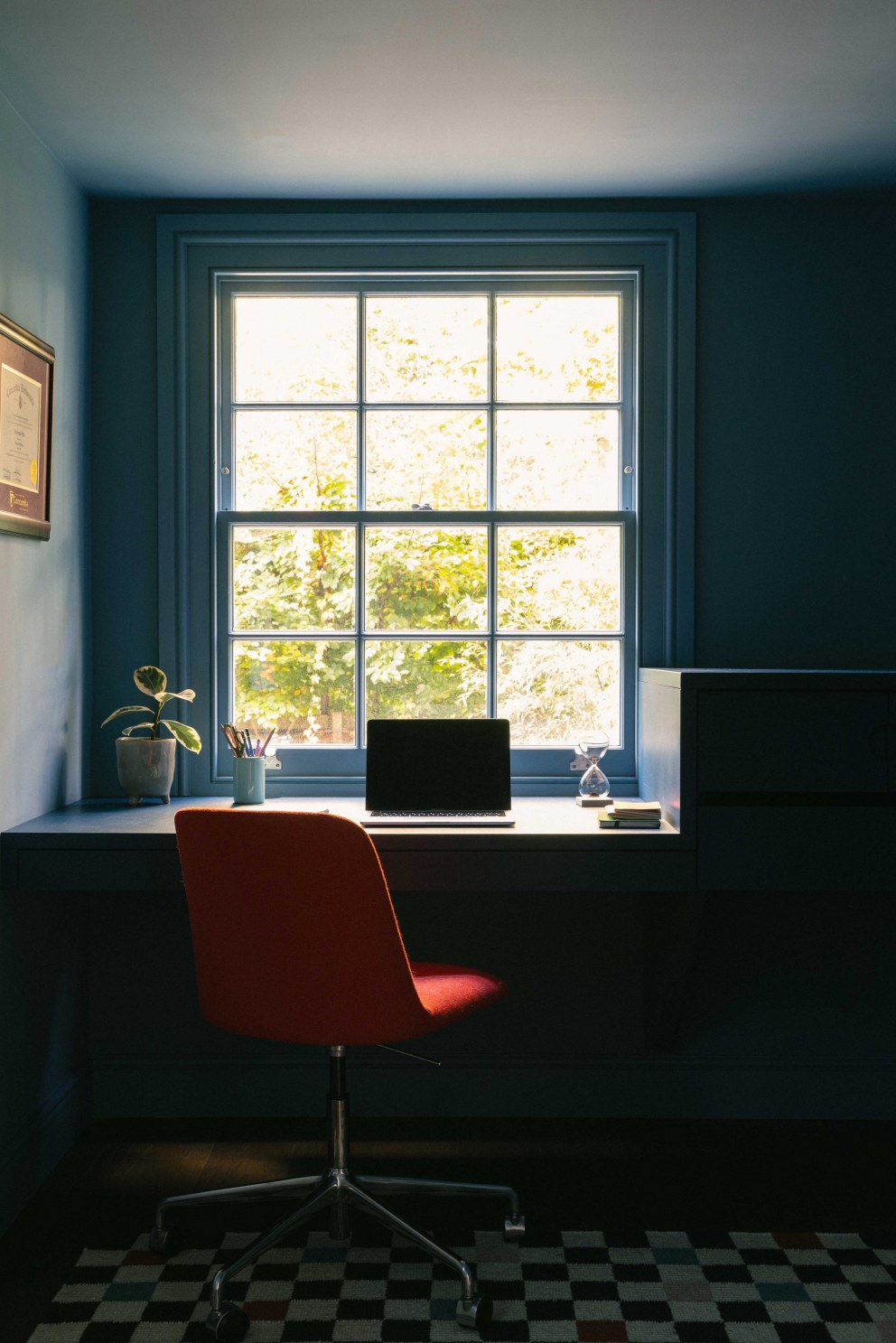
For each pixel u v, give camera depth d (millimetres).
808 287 2973
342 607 3043
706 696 2373
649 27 2111
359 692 3041
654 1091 2957
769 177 2840
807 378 2975
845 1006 2963
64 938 2771
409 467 3049
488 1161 2672
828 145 2654
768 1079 2951
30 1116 2518
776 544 2986
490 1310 1983
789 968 2963
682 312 2957
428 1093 2951
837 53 2215
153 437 2982
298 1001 2029
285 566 3049
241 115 2479
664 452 2992
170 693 2920
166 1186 2527
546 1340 1938
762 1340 1935
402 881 2387
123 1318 2000
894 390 2975
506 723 2701
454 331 3045
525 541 3033
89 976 2949
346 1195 2152
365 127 2543
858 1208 2430
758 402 2980
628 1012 2963
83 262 2910
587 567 3047
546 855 2383
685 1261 2199
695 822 2381
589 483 3049
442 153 2684
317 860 1951
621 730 3025
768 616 2990
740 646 2992
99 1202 2451
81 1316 2004
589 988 2961
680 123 2529
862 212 2969
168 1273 2154
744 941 2963
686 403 2961
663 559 3002
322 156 2703
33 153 2545
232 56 2217
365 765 2967
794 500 2984
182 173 2797
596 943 2955
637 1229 2330
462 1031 2961
